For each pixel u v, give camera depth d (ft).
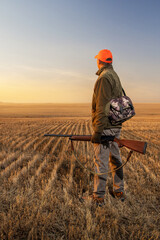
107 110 8.04
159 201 9.61
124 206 8.96
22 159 17.75
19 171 13.76
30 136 34.32
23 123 70.95
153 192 10.57
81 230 7.06
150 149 23.18
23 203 8.89
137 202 9.49
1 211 8.42
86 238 6.64
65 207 8.59
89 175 13.25
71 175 12.85
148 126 62.54
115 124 8.31
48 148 23.30
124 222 7.94
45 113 207.21
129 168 14.76
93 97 8.59
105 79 8.09
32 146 24.68
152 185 11.69
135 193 10.21
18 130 44.86
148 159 18.01
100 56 8.75
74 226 7.34
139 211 8.55
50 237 6.94
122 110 8.02
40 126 58.29
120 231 7.32
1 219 7.68
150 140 32.27
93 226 7.22
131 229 7.30
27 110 262.26
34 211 8.15
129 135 39.60
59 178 12.88
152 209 8.85
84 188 11.05
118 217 8.06
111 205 8.91
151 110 260.62
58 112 228.43
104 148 8.71
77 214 8.14
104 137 8.64
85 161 16.94
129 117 8.21
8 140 28.89
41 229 7.19
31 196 9.73
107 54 8.66
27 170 14.30
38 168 14.56
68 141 28.35
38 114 190.60
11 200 9.32
